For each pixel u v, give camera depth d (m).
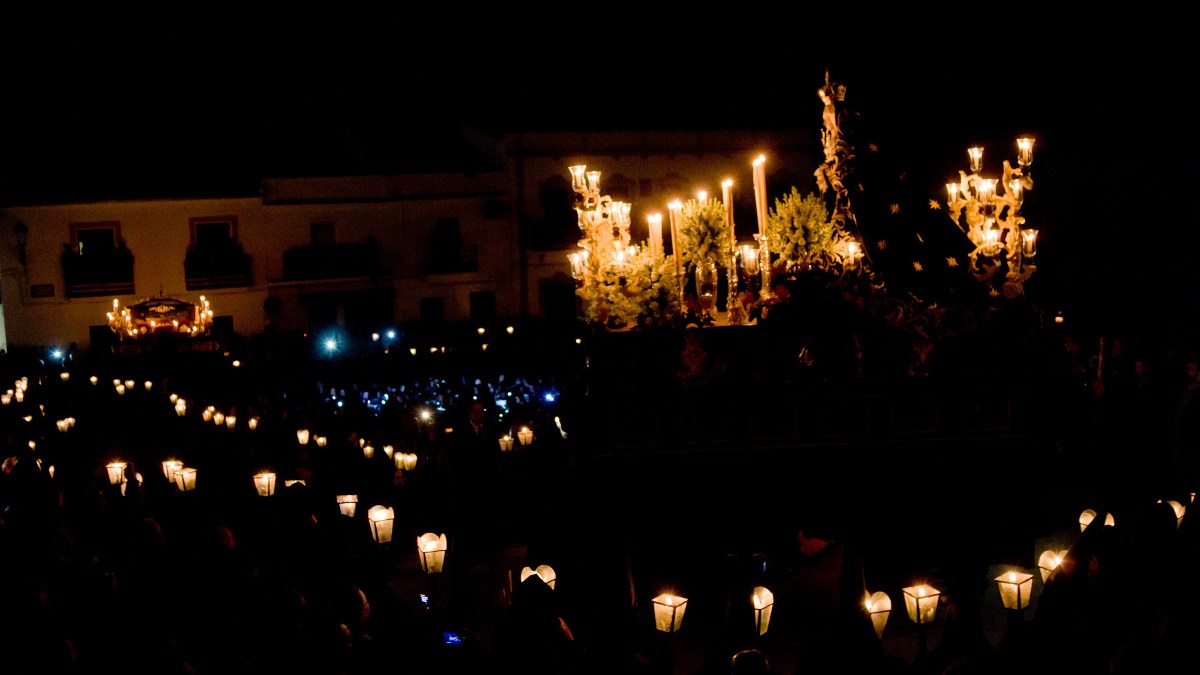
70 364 35.41
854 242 10.95
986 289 10.59
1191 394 12.38
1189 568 7.37
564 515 10.59
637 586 10.08
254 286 42.59
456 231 43.03
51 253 41.38
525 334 40.03
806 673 6.61
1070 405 14.35
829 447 10.38
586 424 10.32
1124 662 6.13
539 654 6.63
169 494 11.58
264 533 9.44
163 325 35.31
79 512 10.95
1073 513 11.52
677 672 8.45
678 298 10.38
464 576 9.16
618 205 11.00
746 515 10.33
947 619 6.91
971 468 10.53
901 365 10.42
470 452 13.45
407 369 34.31
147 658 6.91
